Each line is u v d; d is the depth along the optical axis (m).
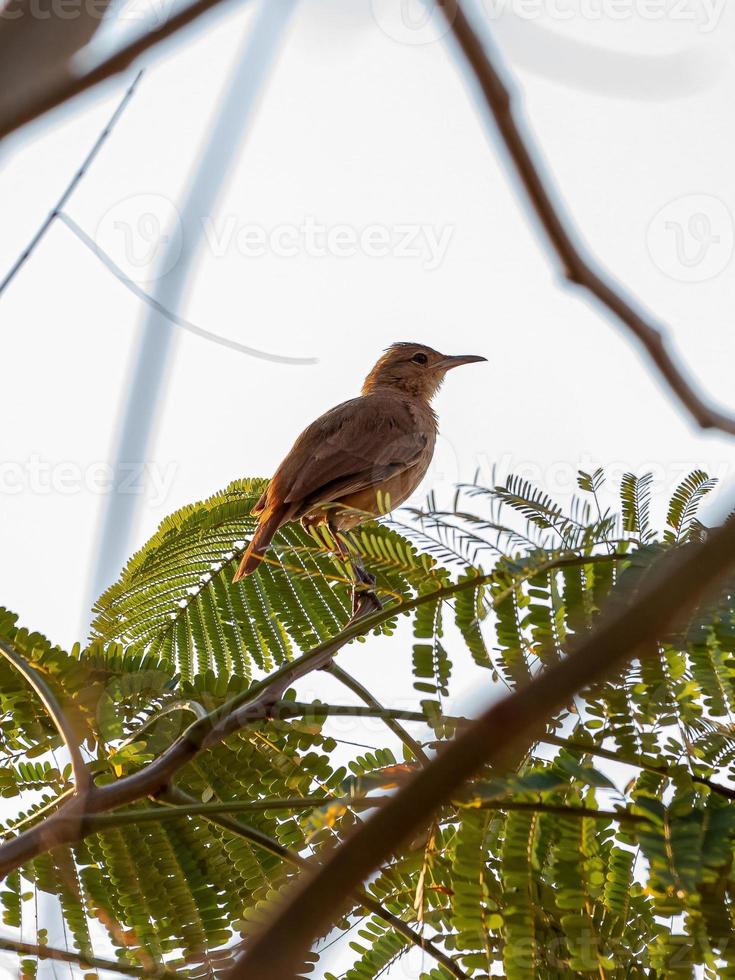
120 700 8.65
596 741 7.04
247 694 7.64
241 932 7.40
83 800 7.14
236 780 8.05
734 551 4.45
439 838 7.44
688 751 6.90
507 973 6.72
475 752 4.54
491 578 7.32
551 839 6.88
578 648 4.52
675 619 4.66
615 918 6.91
